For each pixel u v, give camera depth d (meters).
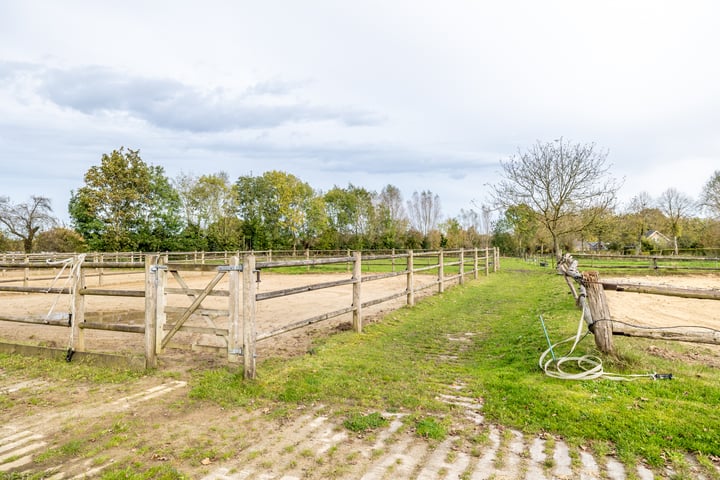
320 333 7.03
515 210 20.94
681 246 44.62
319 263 5.95
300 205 48.34
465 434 3.27
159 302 5.05
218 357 5.54
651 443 2.95
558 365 4.59
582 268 18.59
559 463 2.79
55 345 6.17
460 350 6.19
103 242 34.41
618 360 4.63
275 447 3.09
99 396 4.17
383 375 4.76
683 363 4.68
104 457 2.93
